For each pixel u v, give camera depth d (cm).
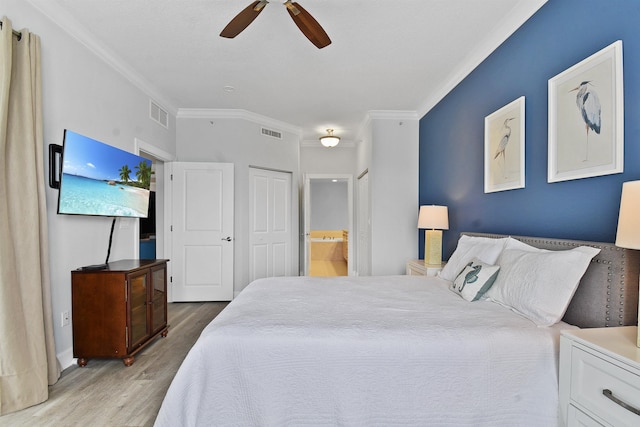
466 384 143
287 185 538
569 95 189
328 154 641
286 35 266
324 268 773
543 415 141
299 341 146
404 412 143
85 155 249
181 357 266
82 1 225
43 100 225
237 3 228
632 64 154
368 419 142
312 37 215
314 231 1016
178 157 455
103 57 288
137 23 251
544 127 214
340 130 556
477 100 302
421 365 144
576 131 184
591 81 174
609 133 163
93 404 198
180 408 138
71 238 252
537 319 162
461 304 195
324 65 319
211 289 445
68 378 229
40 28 222
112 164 282
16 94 196
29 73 201
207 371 143
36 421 180
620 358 109
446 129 369
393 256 454
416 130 458
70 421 181
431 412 143
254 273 483
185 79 353
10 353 185
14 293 187
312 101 418
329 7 230
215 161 459
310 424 143
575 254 163
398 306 190
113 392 212
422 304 195
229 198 448
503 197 262
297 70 330
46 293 214
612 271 154
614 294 153
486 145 282
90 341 246
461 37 269
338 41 276
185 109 449
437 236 332
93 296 246
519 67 240
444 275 275
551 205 208
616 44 159
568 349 134
